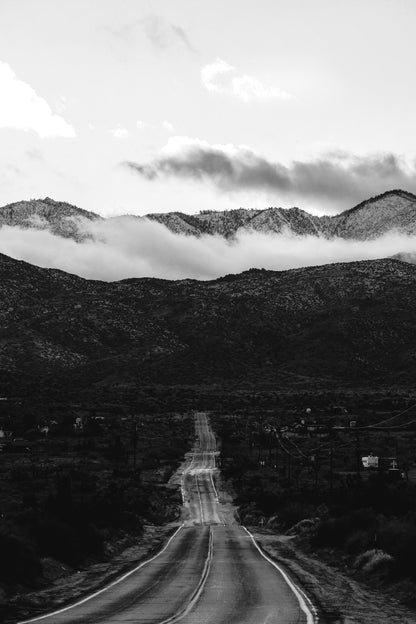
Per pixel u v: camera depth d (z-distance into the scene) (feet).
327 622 78.18
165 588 105.19
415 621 80.74
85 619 79.05
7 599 91.76
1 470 381.19
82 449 487.20
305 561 145.07
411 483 267.39
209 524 282.36
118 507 227.61
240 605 89.66
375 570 118.42
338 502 218.59
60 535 133.90
